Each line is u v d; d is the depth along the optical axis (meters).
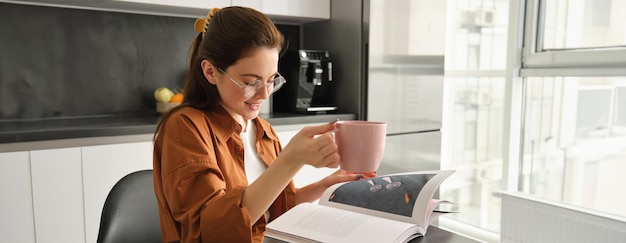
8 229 1.70
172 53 2.64
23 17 2.21
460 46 3.02
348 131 0.80
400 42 2.60
